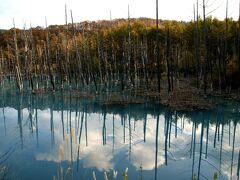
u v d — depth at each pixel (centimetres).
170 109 2408
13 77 6081
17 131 1902
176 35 4481
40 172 1080
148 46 4597
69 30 6694
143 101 2766
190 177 1028
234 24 3772
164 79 4056
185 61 4209
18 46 5794
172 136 1669
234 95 2672
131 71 4319
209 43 3209
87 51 4709
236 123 1906
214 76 3238
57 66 4825
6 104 3141
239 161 1180
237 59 3088
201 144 1442
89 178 1011
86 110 2642
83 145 1492
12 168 1123
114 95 3189
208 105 2388
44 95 3597
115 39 5088
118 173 1071
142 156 1298
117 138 1650
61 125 2092
